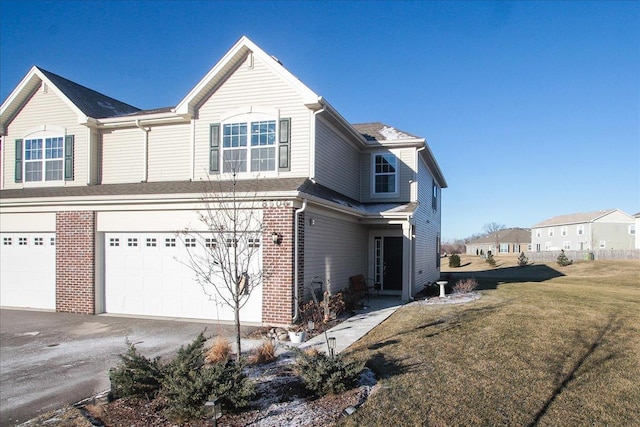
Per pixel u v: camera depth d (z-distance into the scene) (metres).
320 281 12.48
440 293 16.69
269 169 13.20
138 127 15.03
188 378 5.69
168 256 12.09
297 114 13.05
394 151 17.83
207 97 13.82
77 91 16.70
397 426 5.08
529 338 9.24
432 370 7.09
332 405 5.71
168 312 12.05
